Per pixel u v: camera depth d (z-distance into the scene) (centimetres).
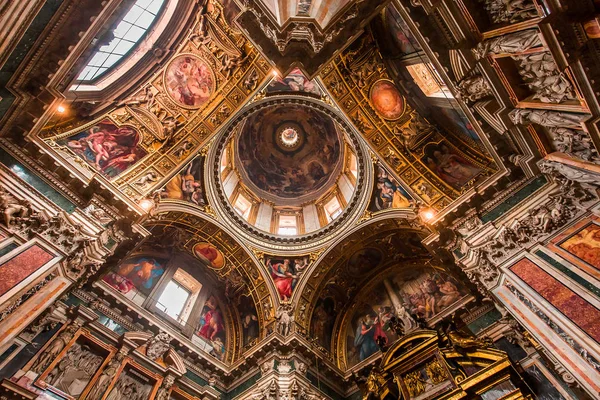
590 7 607
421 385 1158
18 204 977
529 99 877
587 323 778
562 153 959
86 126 1255
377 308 1748
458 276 1341
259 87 1412
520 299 950
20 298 854
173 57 1343
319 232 1731
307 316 1656
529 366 1083
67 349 1070
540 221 1023
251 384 1410
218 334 1669
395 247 1730
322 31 799
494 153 1139
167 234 1611
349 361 1653
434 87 1296
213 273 1780
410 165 1469
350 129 1600
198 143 1482
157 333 1377
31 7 804
